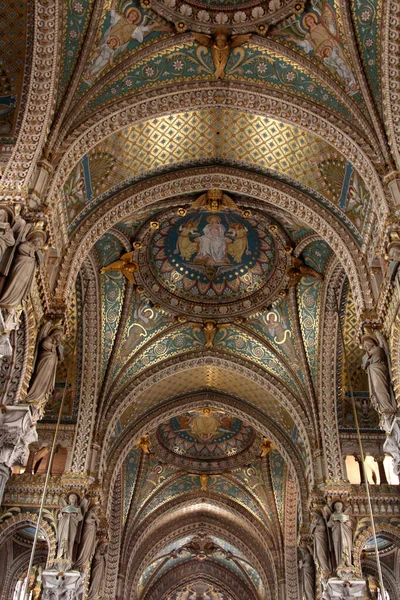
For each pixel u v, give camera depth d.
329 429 17.94
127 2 12.40
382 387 11.80
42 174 11.42
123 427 20.33
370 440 18.08
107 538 18.89
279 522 25.03
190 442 25.41
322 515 16.92
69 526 15.99
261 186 14.67
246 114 13.93
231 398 21.50
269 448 24.31
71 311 17.80
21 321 10.98
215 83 13.54
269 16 12.88
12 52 12.06
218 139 14.49
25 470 17.61
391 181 11.90
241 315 19.25
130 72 13.21
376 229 12.64
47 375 11.27
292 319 18.50
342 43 12.59
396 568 20.36
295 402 18.77
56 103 12.15
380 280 12.75
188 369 19.94
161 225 17.55
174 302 19.12
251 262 18.73
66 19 12.08
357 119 12.70
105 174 14.00
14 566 19.86
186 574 31.94
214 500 26.53
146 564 27.20
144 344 19.20
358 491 17.30
